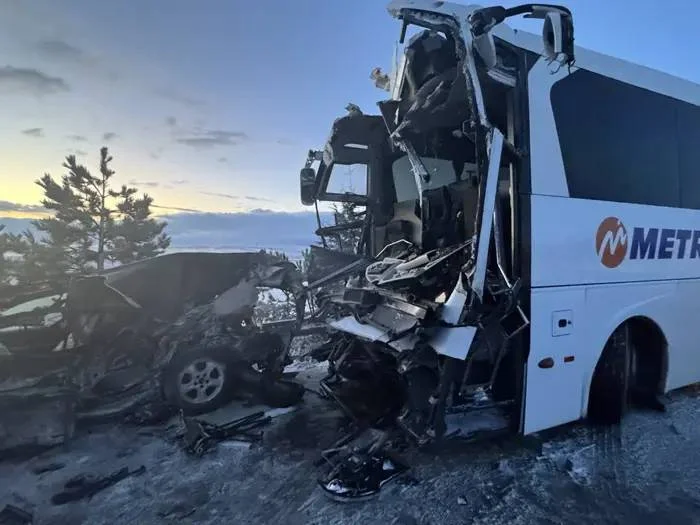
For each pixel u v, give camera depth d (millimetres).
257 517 2959
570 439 4027
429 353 3354
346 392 4441
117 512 3035
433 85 3723
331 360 4961
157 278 5316
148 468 3605
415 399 3354
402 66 4309
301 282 5129
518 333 3498
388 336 3539
